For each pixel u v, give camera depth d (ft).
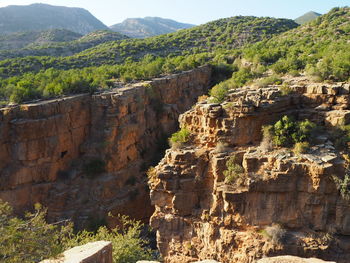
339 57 89.71
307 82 79.92
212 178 71.20
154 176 75.31
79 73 150.51
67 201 100.83
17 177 94.73
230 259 65.16
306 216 62.08
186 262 71.05
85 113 110.83
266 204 63.67
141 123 123.24
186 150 75.10
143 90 126.00
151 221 74.79
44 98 107.24
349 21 186.19
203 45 254.88
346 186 59.11
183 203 72.23
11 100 102.37
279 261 46.37
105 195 105.29
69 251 39.06
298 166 61.52
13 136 94.48
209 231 68.54
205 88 163.84
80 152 110.01
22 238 33.30
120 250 58.18
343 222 60.54
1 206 34.78
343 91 70.90
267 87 80.59
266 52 153.89
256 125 71.20
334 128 68.49
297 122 69.97
